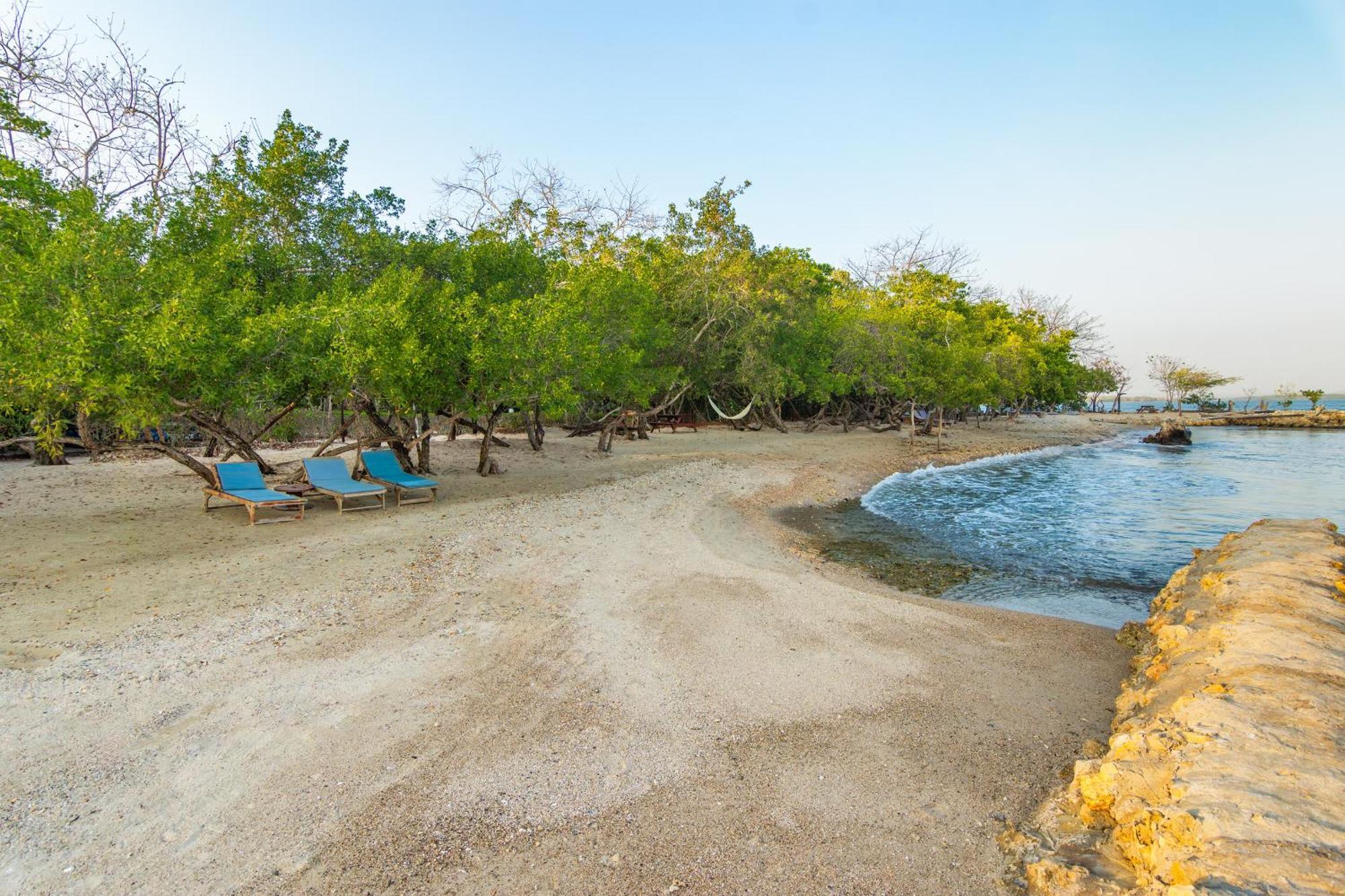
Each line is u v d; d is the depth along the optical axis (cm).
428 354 1265
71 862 346
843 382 3077
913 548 1211
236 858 354
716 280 2669
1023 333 5156
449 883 342
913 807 414
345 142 1631
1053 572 1065
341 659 595
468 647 633
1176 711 430
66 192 1316
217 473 1138
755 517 1394
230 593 745
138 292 964
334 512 1167
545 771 441
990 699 576
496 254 1691
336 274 1557
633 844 374
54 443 1078
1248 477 2370
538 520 1159
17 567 799
